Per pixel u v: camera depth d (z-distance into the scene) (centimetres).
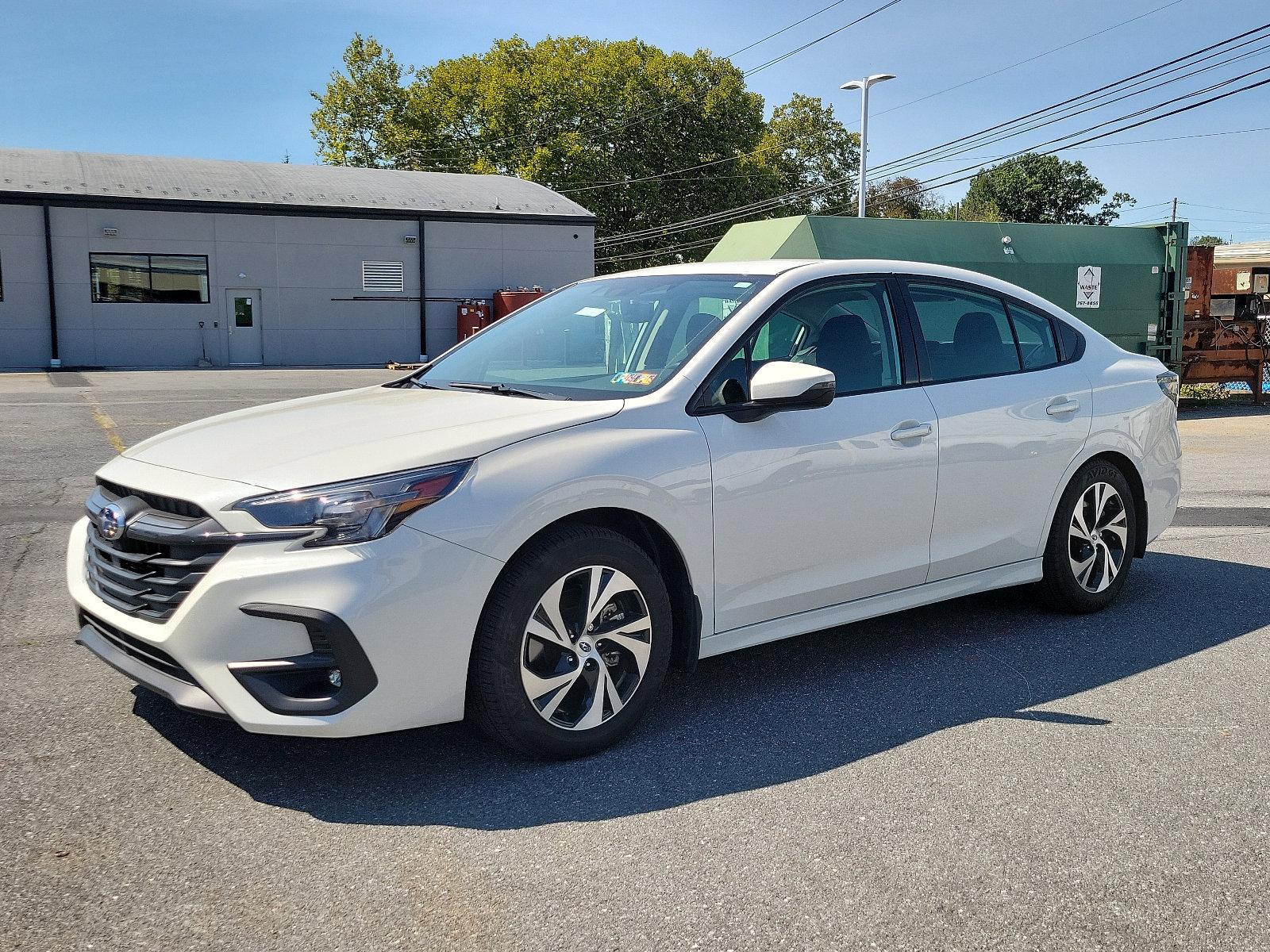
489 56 4928
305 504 292
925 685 407
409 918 245
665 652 352
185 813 296
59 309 2753
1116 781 322
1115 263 1666
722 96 4978
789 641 463
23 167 2883
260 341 2991
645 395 361
